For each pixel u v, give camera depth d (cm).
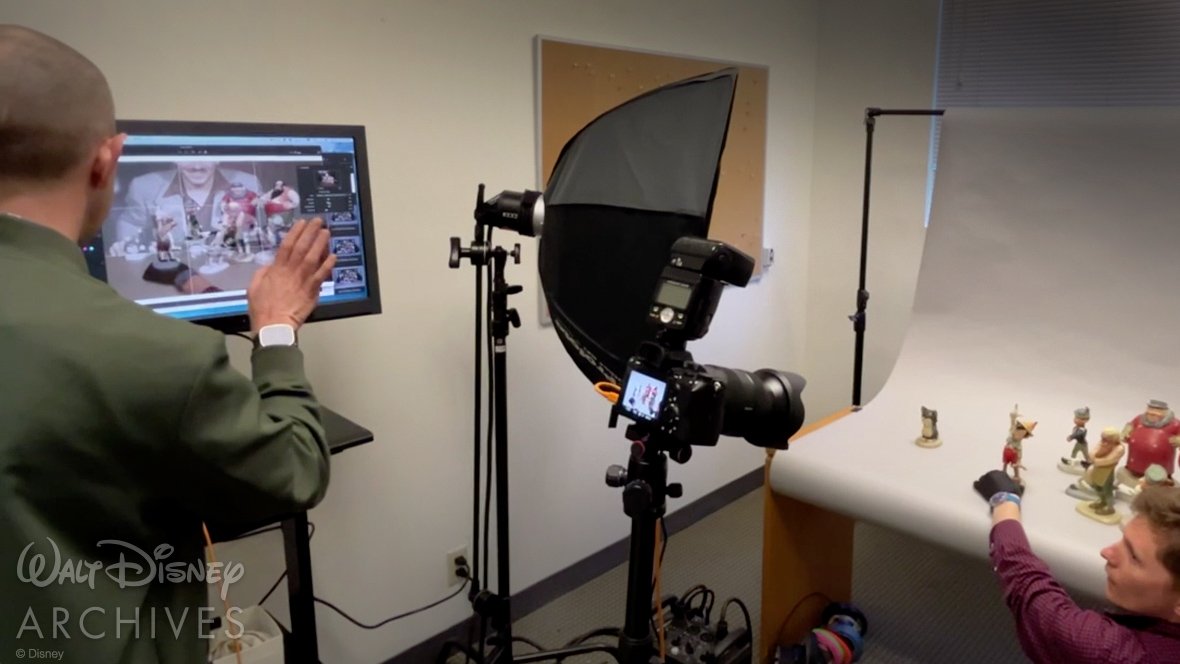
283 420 80
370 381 180
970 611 230
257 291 96
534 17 201
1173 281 197
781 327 305
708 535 274
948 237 228
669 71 238
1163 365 198
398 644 198
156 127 114
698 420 97
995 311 222
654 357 104
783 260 300
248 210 124
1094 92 244
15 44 68
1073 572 145
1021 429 176
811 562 210
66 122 70
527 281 212
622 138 124
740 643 183
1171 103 232
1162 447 163
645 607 116
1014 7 253
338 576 183
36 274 68
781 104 285
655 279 116
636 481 107
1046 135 210
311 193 129
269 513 80
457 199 190
